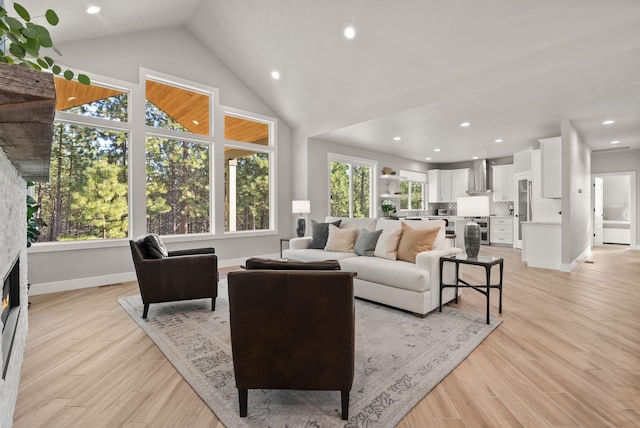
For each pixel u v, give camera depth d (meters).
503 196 8.39
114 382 1.86
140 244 3.02
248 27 4.48
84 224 4.09
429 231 3.36
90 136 4.12
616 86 3.62
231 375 1.93
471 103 4.21
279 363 1.52
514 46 3.34
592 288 3.98
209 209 5.28
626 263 5.71
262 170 6.03
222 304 3.33
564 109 4.42
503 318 2.90
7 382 1.32
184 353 2.22
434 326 2.70
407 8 3.36
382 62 4.14
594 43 2.96
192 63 5.01
